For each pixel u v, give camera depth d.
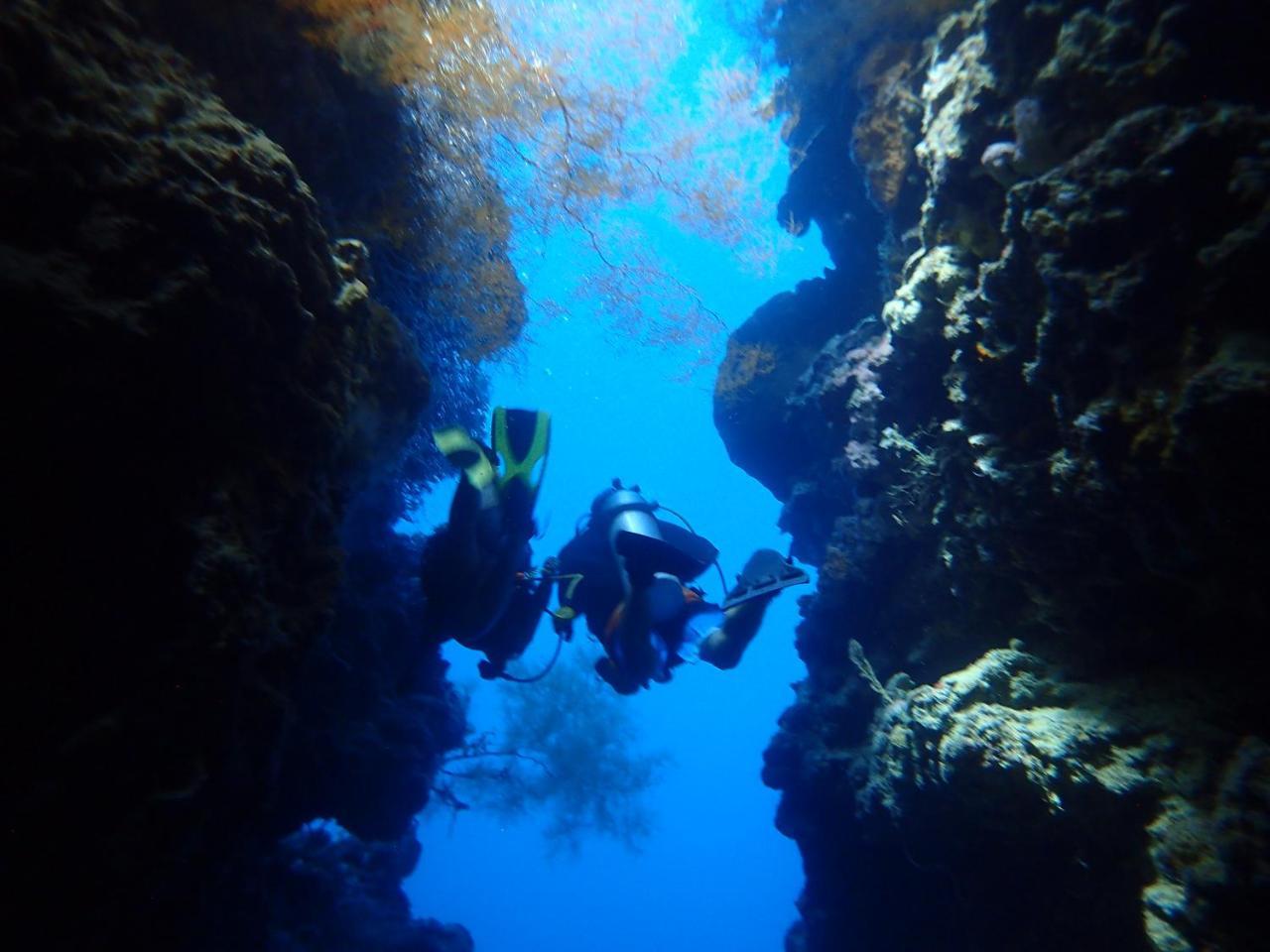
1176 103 3.20
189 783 2.79
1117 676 3.89
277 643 3.19
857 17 6.05
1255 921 2.84
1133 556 3.62
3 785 2.46
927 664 5.64
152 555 2.74
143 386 2.64
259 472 3.13
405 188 5.02
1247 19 3.08
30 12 2.54
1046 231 3.38
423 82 4.65
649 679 4.60
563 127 5.43
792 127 7.46
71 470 2.55
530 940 53.59
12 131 2.44
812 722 7.11
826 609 6.86
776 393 8.52
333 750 5.82
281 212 3.13
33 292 2.32
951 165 4.26
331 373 3.46
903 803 5.05
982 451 4.15
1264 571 2.88
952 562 4.91
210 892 3.99
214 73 3.82
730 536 58.62
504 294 6.17
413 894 54.09
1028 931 4.60
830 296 8.39
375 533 7.10
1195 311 2.90
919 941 6.18
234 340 2.90
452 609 4.16
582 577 4.86
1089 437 3.26
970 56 4.23
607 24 5.55
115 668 2.66
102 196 2.60
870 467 6.11
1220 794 3.09
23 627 2.50
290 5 3.93
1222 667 3.51
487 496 4.01
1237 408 2.62
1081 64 3.44
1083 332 3.29
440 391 6.90
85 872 2.62
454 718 8.52
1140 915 3.56
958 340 4.27
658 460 51.66
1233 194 2.85
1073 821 3.72
